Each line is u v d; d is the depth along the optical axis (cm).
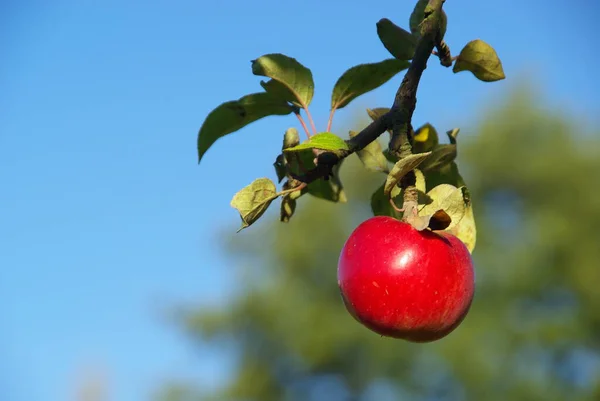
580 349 1258
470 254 213
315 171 210
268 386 1395
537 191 1402
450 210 209
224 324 1408
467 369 1211
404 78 205
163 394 1395
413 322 200
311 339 1338
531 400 1200
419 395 1285
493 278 1310
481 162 1425
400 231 204
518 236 1366
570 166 1384
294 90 228
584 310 1274
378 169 233
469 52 217
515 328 1262
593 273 1284
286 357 1396
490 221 1382
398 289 198
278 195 203
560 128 1434
